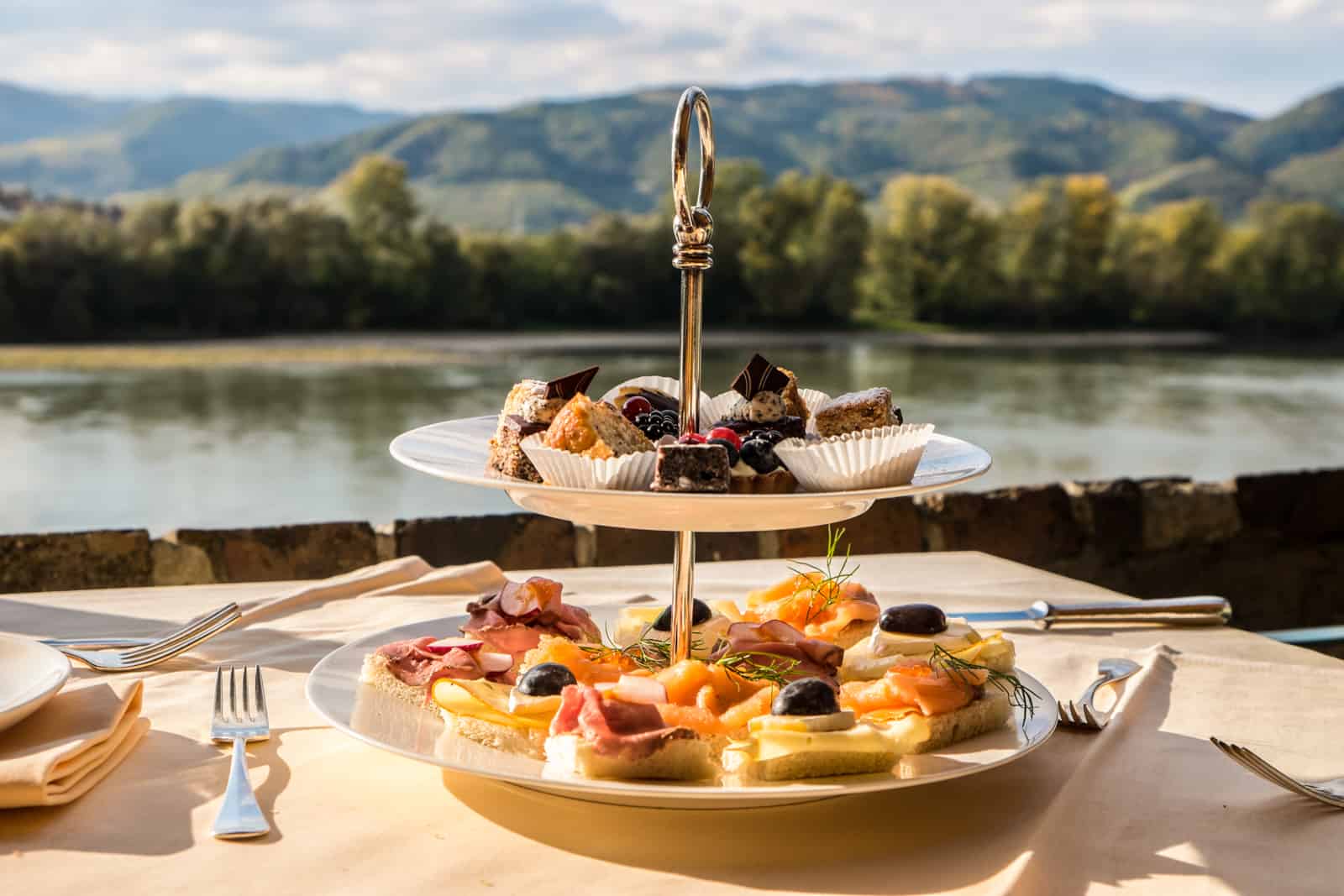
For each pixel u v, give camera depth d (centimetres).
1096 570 326
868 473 117
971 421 3503
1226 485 339
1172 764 125
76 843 102
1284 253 6022
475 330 5266
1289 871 101
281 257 5062
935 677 120
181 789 114
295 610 189
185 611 184
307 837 105
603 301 5400
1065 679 157
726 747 112
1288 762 127
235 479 2672
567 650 127
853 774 110
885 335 5691
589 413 119
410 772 121
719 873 99
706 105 125
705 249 126
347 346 4788
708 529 118
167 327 4922
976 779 121
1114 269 6016
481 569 209
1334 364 5181
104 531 256
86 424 3278
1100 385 4338
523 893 96
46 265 4700
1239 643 174
